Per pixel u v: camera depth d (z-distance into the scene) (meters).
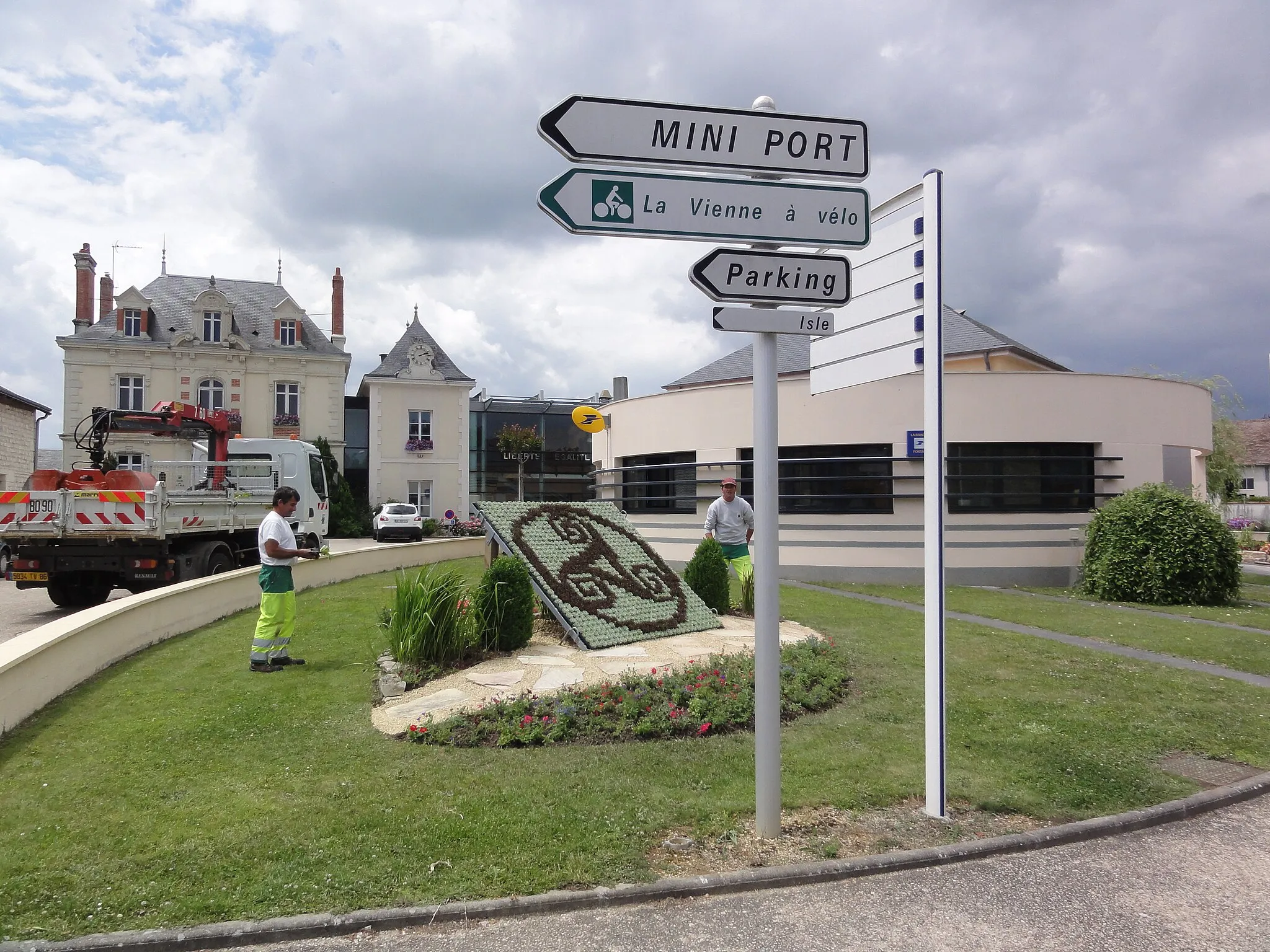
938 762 4.57
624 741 5.79
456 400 45.16
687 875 3.83
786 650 8.20
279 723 6.11
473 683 7.24
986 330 21.34
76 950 3.20
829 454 16.66
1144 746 5.84
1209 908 3.66
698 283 4.12
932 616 4.63
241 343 41.84
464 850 4.02
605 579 10.09
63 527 12.15
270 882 3.69
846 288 4.33
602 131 4.02
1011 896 3.76
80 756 5.40
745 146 4.18
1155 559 13.30
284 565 8.05
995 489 16.12
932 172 4.64
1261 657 8.96
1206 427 17.84
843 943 3.34
